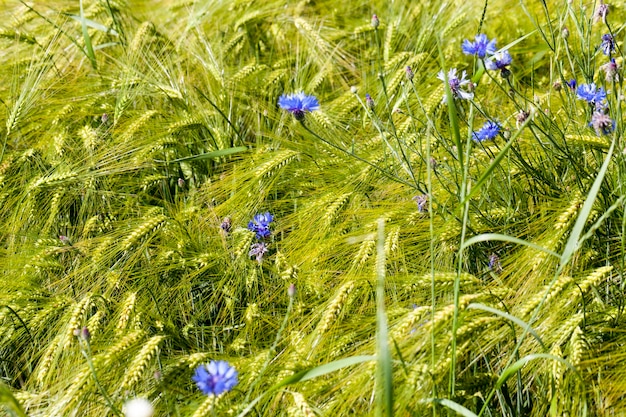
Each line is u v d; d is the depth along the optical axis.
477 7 2.49
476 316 1.75
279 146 2.20
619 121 1.86
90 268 1.98
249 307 1.88
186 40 2.47
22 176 2.15
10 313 1.90
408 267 1.92
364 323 1.81
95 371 1.74
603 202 1.87
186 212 2.05
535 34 2.38
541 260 1.81
